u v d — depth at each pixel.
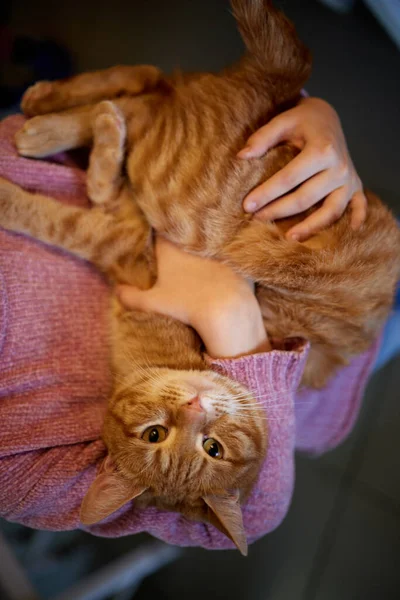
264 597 0.68
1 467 0.33
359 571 0.65
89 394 0.37
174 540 0.39
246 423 0.37
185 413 0.37
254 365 0.35
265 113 0.38
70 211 0.39
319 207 0.39
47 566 0.61
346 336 0.41
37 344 0.36
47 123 0.39
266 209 0.37
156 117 0.39
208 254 0.38
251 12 0.37
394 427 0.67
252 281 0.38
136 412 0.38
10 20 0.76
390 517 0.65
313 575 0.67
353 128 0.65
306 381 0.42
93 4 0.74
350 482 0.68
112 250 0.39
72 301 0.39
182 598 0.69
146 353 0.39
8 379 0.34
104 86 0.42
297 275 0.37
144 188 0.38
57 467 0.34
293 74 0.39
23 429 0.34
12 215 0.37
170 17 0.70
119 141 0.38
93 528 0.38
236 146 0.37
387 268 0.39
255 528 0.38
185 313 0.37
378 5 0.52
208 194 0.37
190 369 0.38
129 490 0.36
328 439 0.52
